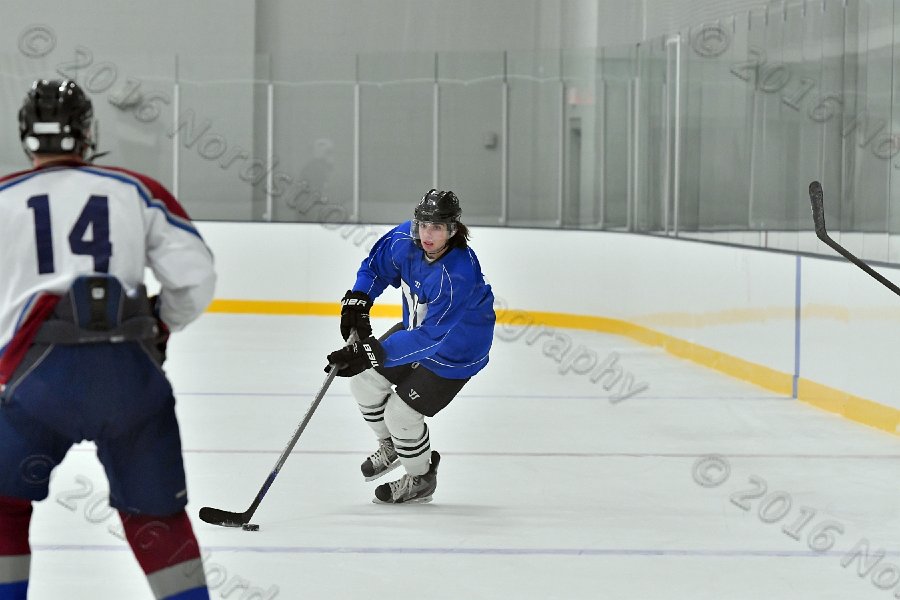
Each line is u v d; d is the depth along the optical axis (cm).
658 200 3381
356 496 1498
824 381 2258
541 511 1440
